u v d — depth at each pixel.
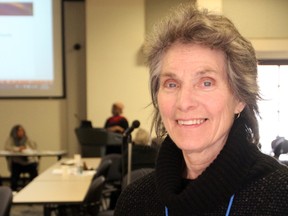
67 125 7.77
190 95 0.89
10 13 7.49
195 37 0.88
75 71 7.75
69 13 7.73
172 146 1.04
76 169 4.65
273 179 0.83
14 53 7.55
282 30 6.52
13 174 6.44
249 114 0.94
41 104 7.70
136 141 4.12
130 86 7.25
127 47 7.22
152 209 1.02
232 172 0.84
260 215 0.81
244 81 0.90
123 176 3.09
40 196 3.41
